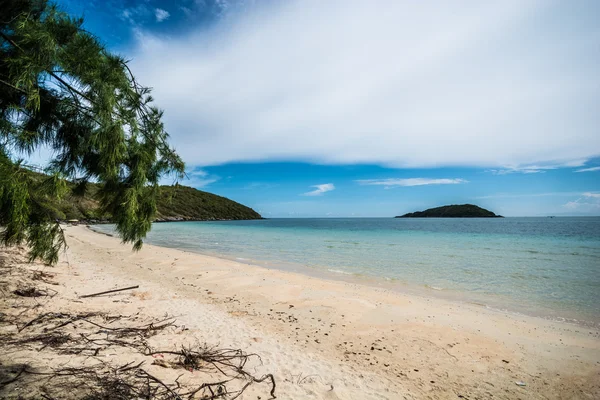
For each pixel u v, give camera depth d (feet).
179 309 23.84
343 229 212.64
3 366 10.57
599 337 22.44
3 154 6.70
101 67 7.91
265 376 13.79
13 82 6.86
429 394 14.56
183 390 11.32
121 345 14.94
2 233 7.27
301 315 25.70
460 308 29.09
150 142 9.95
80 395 9.53
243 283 36.91
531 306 30.76
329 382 14.35
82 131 8.49
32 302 19.99
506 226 267.18
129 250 65.21
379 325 23.82
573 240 116.47
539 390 15.42
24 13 7.18
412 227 250.37
